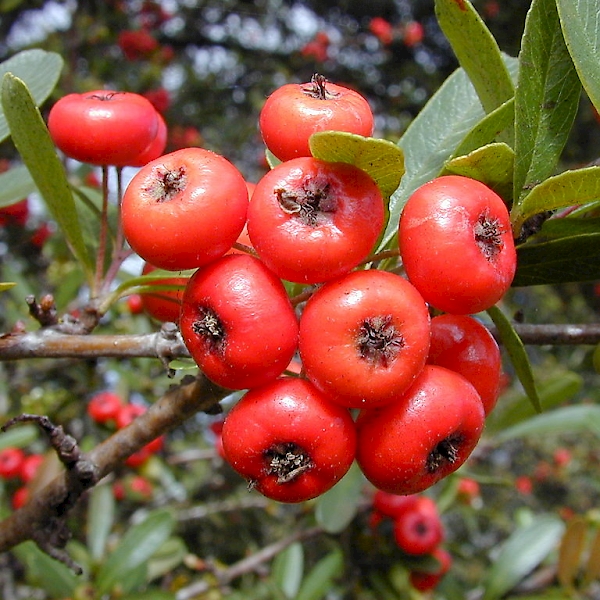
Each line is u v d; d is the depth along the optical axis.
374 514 0.12
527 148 0.05
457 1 0.05
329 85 0.05
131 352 0.06
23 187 0.08
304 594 0.11
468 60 0.05
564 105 0.05
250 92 0.30
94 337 0.06
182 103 0.29
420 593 0.13
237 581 0.18
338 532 0.12
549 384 0.12
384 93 0.32
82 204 0.08
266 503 0.16
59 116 0.06
